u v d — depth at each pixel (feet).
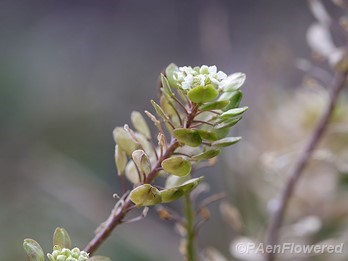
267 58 0.74
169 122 0.40
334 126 0.63
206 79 0.39
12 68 1.58
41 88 1.55
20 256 1.01
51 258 0.39
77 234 0.97
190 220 0.48
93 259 0.41
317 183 0.69
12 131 1.40
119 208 0.42
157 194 0.40
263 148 0.73
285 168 0.68
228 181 0.73
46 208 1.04
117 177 1.29
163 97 0.42
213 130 0.40
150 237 0.93
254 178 0.71
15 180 1.12
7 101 1.46
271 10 1.59
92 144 1.39
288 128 0.73
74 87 1.56
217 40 0.80
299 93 0.74
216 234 0.80
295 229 0.62
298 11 1.58
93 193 1.03
